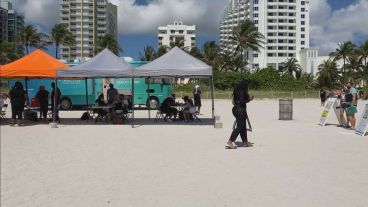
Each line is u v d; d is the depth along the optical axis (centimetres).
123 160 978
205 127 1797
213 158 1001
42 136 1470
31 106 2181
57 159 994
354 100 1727
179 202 617
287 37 16500
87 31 14775
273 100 5312
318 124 1939
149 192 678
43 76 1850
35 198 645
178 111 2180
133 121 1995
